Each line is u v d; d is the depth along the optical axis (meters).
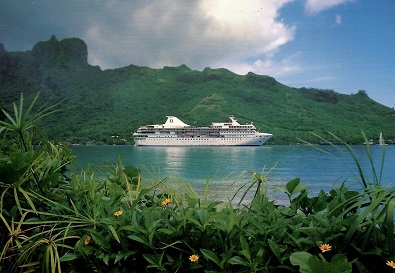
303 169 54.84
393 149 126.56
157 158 73.56
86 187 1.93
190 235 1.51
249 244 1.48
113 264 1.50
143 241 1.43
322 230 1.39
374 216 1.36
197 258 1.38
